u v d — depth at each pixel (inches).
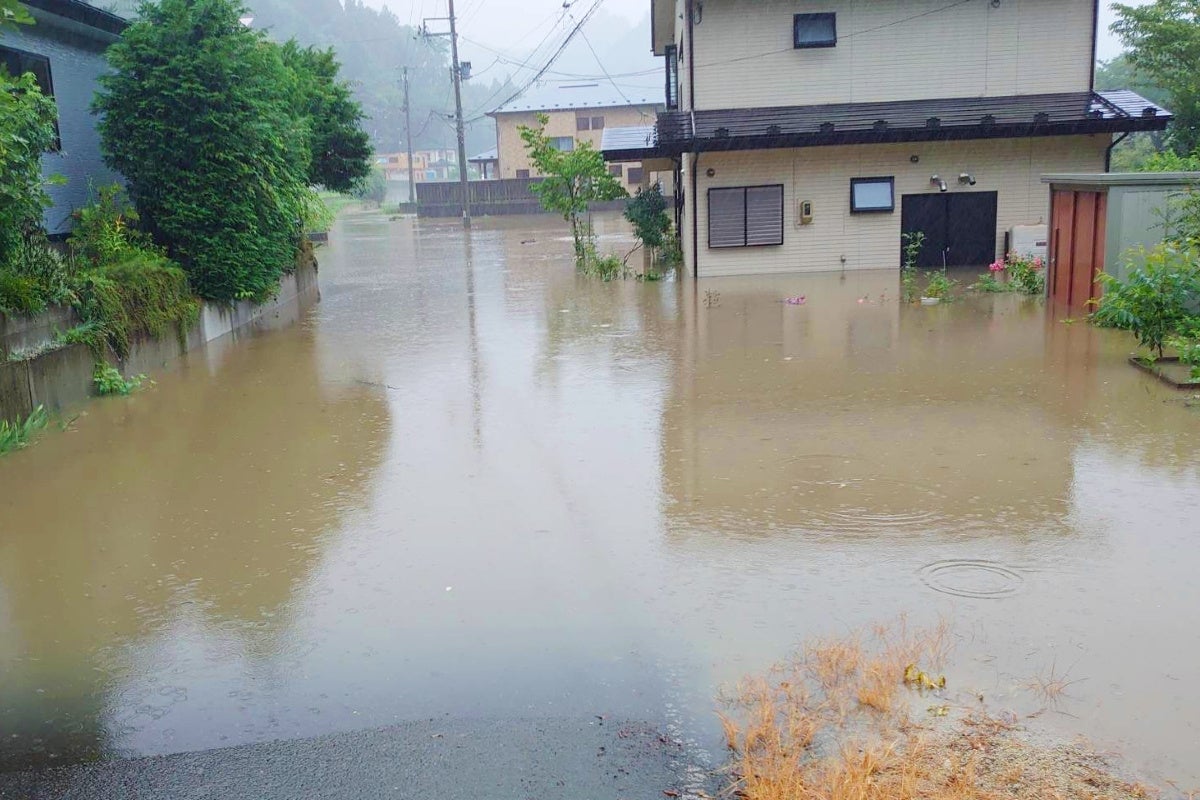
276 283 665.6
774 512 271.1
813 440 336.5
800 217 816.9
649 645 200.1
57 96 564.7
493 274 913.5
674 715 174.4
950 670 184.4
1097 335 497.4
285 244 690.8
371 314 677.9
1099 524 254.4
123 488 311.4
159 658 203.0
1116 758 156.4
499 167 2279.8
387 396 425.7
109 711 182.7
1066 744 160.2
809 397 396.2
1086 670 183.5
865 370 441.1
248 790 156.9
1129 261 496.1
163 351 509.4
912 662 186.4
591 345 528.4
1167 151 842.8
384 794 154.7
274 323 645.9
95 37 605.0
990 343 489.4
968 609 209.8
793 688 179.9
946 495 278.8
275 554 255.4
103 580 242.8
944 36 805.2
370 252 1227.9
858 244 823.7
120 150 553.9
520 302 711.7
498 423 374.9
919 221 820.0
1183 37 1026.1
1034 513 263.3
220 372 486.9
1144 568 227.3
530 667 193.3
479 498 291.9
